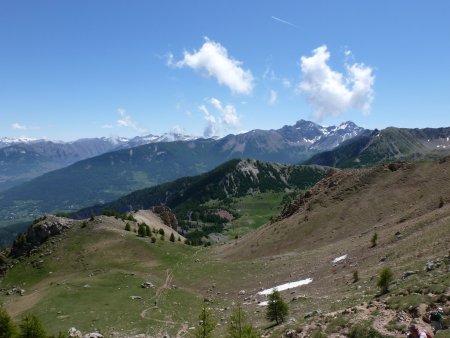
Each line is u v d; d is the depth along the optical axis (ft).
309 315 163.22
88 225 496.23
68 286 328.49
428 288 125.29
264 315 206.49
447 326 97.40
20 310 290.15
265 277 310.04
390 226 320.09
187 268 387.96
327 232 384.06
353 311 127.85
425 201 346.54
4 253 475.31
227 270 359.66
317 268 282.77
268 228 465.88
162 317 252.21
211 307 270.46
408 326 102.06
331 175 517.96
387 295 143.84
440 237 208.23
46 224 483.10
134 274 364.99
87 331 230.07
